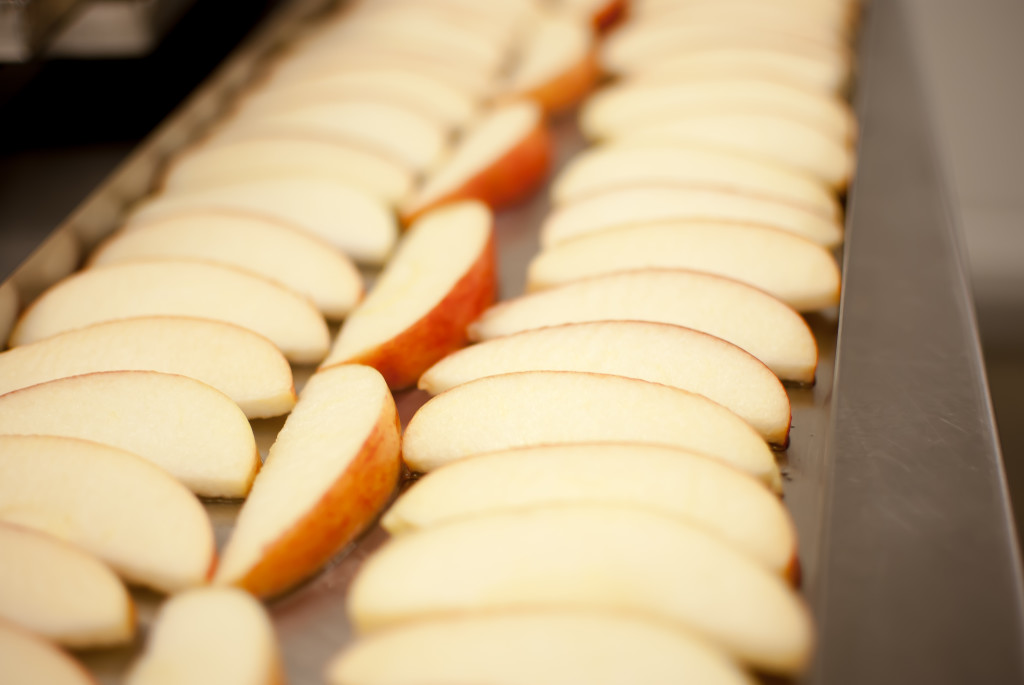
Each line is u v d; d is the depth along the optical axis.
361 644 0.20
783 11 0.43
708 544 0.21
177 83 0.47
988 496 0.22
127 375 0.25
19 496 0.23
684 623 0.20
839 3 0.44
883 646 0.20
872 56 0.39
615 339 0.25
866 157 0.33
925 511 0.22
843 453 0.23
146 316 0.27
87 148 0.43
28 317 0.28
